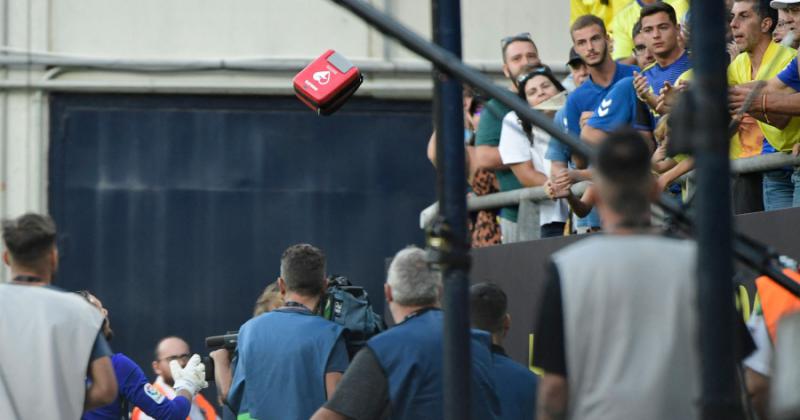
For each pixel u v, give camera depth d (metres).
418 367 13.86
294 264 16.94
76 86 40.47
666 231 11.27
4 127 40.34
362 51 41.38
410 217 41.25
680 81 18.22
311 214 40.94
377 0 41.41
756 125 18.08
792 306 12.44
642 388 9.65
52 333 13.89
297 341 16.50
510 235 21.42
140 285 40.25
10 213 40.19
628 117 19.59
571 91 22.41
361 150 41.25
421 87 41.25
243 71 40.94
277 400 16.44
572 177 18.34
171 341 25.72
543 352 9.91
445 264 10.06
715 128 8.14
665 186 17.14
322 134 41.16
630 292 9.77
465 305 10.12
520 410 14.41
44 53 40.47
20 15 40.56
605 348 9.75
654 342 9.71
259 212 40.81
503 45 23.66
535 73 22.72
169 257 40.41
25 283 14.23
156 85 40.72
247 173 40.91
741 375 11.43
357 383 13.95
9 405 13.69
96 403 14.18
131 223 40.44
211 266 40.47
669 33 19.66
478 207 21.88
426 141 41.41
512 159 21.14
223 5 41.25
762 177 17.22
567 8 41.47
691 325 9.71
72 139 40.59
